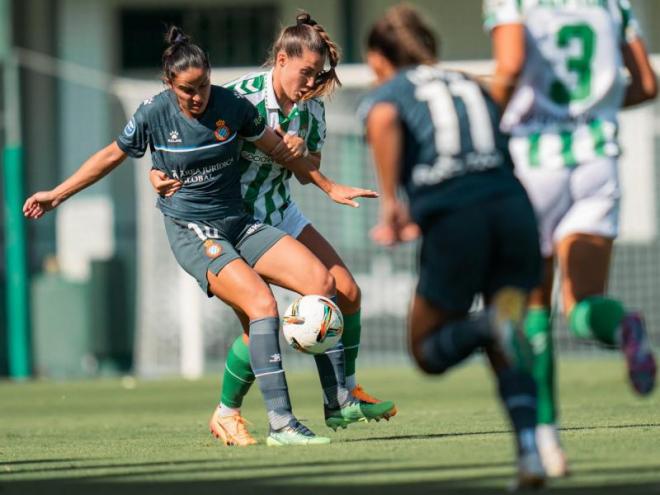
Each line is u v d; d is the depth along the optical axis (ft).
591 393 114.93
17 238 181.88
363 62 233.35
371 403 70.69
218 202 66.69
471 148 48.08
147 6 233.96
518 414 44.78
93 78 225.15
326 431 74.95
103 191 220.43
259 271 67.46
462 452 57.82
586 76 57.77
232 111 65.72
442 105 48.16
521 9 56.90
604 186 57.41
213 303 195.00
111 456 63.05
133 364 200.64
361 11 233.55
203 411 106.93
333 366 69.62
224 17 237.04
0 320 189.37
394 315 191.31
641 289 193.47
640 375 49.47
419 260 49.65
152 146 66.54
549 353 49.93
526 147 57.88
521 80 57.98
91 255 220.02
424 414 92.02
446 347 47.47
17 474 55.77
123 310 200.54
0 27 217.36
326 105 195.21
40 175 223.10
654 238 195.42
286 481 49.16
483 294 49.96
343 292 70.13
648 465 50.21
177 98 65.41
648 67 60.95
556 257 58.65
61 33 227.40
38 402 127.34
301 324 67.10
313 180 68.90
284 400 65.51
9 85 216.33
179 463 57.57
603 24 58.08
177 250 67.15
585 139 57.47
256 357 65.16
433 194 48.11
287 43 67.41
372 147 48.42
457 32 235.40
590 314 52.39
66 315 193.47
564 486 45.14
